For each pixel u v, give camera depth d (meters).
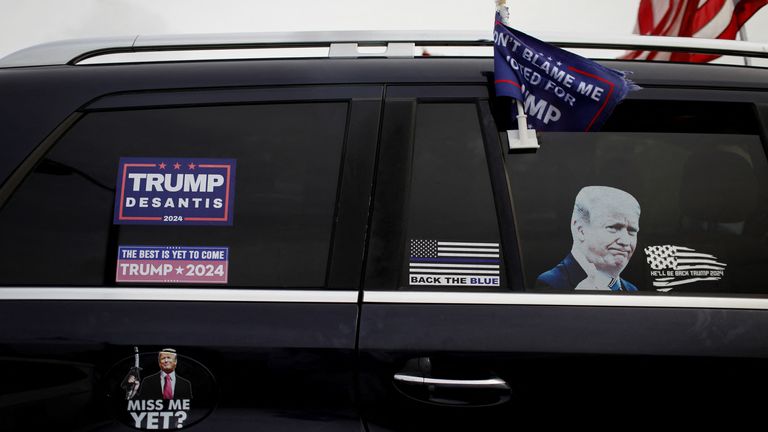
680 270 1.47
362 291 1.39
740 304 1.44
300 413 1.32
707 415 1.36
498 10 1.62
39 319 1.35
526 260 1.44
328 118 1.55
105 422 1.32
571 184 1.51
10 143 1.51
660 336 1.38
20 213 1.45
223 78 1.60
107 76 1.61
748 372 1.38
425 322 1.37
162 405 1.33
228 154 1.50
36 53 1.76
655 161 1.56
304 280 1.40
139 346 1.34
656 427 1.34
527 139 1.51
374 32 1.77
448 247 1.43
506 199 1.48
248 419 1.32
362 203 1.46
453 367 1.34
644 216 1.50
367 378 1.33
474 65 1.65
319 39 1.76
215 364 1.33
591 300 1.42
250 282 1.40
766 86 1.67
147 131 1.53
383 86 1.60
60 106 1.56
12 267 1.40
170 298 1.39
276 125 1.54
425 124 1.55
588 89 1.54
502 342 1.35
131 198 1.46
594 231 1.47
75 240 1.43
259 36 1.77
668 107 1.61
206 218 1.45
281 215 1.45
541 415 1.33
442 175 1.50
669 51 1.85
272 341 1.34
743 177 1.57
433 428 1.33
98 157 1.50
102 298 1.38
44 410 1.33
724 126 1.61
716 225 1.52
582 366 1.34
